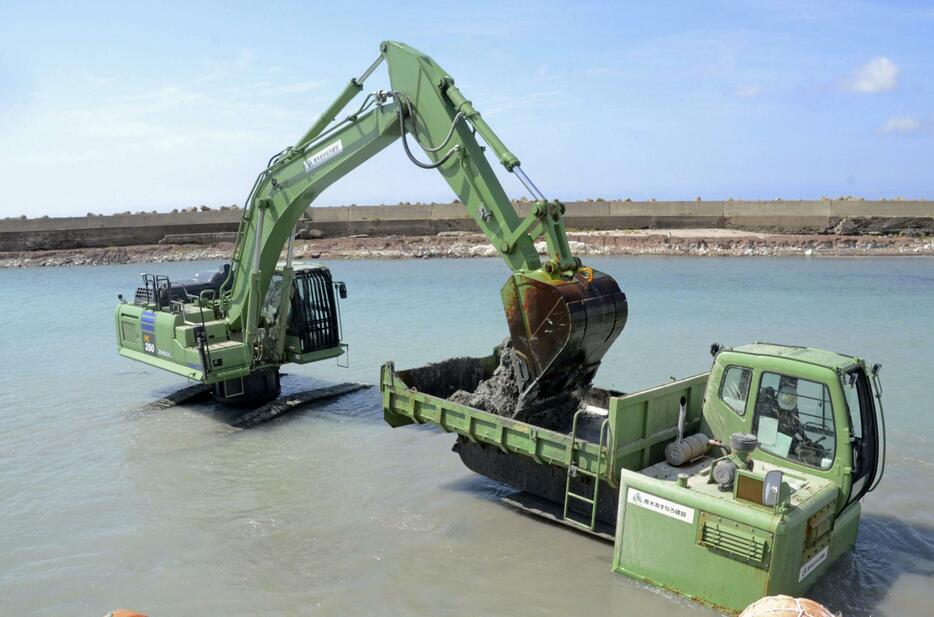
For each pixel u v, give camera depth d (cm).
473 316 2050
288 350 1217
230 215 4444
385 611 586
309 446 1015
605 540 706
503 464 814
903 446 957
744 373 653
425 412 822
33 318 2208
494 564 663
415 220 4328
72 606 596
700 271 3042
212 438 1049
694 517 561
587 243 3909
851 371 612
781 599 400
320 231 4331
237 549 700
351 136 974
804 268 3112
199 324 1154
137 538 723
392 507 801
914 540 702
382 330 1856
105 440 1041
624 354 1505
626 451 637
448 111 845
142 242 4288
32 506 805
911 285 2553
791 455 616
